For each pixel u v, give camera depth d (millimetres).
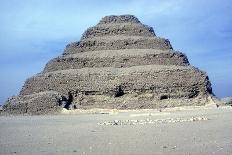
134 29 150500
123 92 131000
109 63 139250
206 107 127375
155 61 138375
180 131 62688
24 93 143500
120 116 104938
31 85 142125
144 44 144875
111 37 148375
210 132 60375
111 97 130000
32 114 129125
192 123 76312
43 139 57062
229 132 59875
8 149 47688
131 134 60094
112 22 154750
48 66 149125
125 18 155500
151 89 129375
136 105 128000
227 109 120250
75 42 151125
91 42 147625
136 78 131125
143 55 138500
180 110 121375
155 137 55500
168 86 130125
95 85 132125
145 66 135750
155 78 131125
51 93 130750
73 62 142125
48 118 107562
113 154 42094
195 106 128750
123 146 47594
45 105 129125
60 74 137250
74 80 134625
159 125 73812
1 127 79625
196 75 134125
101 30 151250
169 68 133375
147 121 82688
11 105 135250
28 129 74188
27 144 52000
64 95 133125
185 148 45062
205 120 82188
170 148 45188
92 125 78500
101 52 143500
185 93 131000
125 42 144750
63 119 101125
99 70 136375
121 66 138000
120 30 150125
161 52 140375
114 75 132750
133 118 94312
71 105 131500
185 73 133375
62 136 60312
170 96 130000
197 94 133250
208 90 136625
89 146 48375
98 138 56250
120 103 128875
